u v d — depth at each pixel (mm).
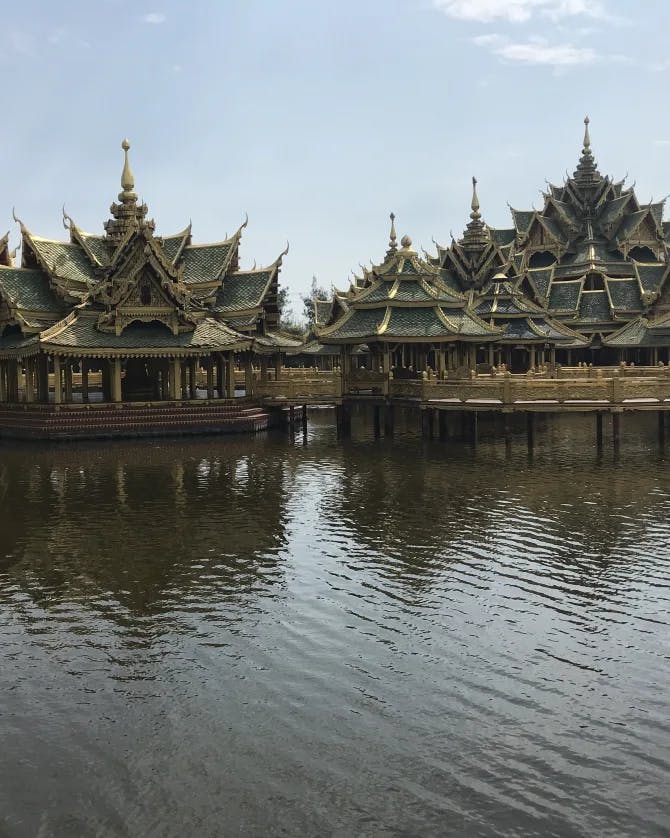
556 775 10281
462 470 31703
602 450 37156
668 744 10945
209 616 15688
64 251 52438
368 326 45781
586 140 88688
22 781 10305
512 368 67875
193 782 10242
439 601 16406
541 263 90812
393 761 10633
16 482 29750
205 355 46875
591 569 18328
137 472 31953
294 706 12117
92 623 15391
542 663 13492
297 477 30516
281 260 55031
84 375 49500
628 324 70062
